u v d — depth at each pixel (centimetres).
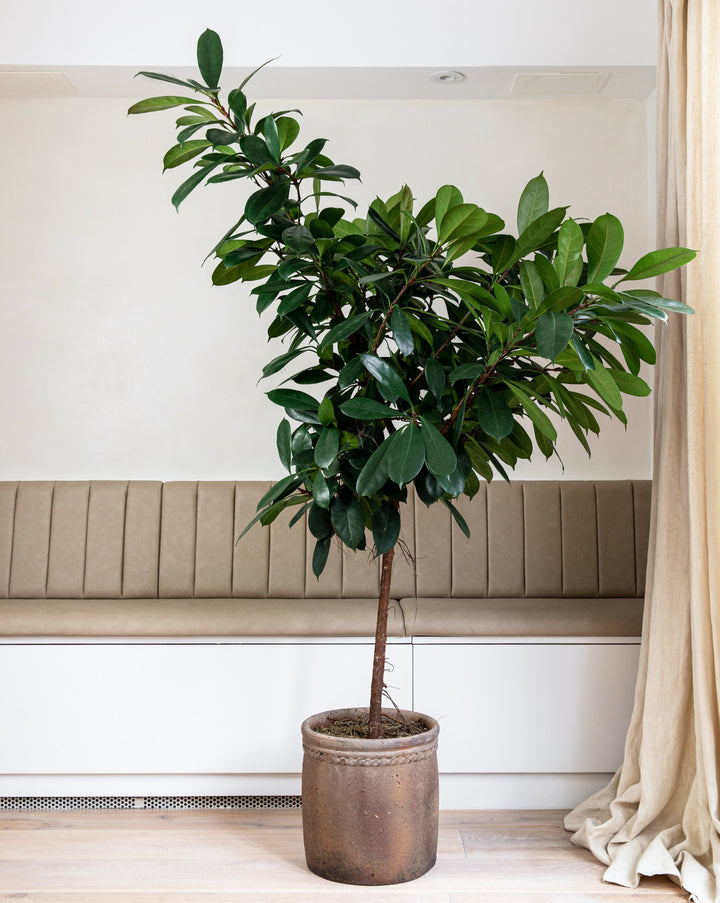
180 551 328
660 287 259
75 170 355
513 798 278
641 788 236
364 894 215
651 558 257
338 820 218
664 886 220
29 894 215
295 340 238
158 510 331
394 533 216
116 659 276
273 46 328
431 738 224
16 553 327
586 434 351
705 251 229
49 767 275
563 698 276
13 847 245
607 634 277
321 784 220
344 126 356
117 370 352
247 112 221
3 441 350
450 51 327
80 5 328
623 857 226
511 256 224
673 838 229
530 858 237
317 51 328
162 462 352
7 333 352
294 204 215
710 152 229
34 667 276
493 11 327
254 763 276
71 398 351
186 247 354
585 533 326
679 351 246
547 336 188
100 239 354
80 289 353
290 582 325
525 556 326
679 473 244
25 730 275
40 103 356
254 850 243
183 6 328
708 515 223
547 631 277
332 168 217
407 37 328
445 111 357
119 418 352
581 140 356
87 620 278
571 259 206
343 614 282
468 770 275
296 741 277
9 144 355
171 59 327
